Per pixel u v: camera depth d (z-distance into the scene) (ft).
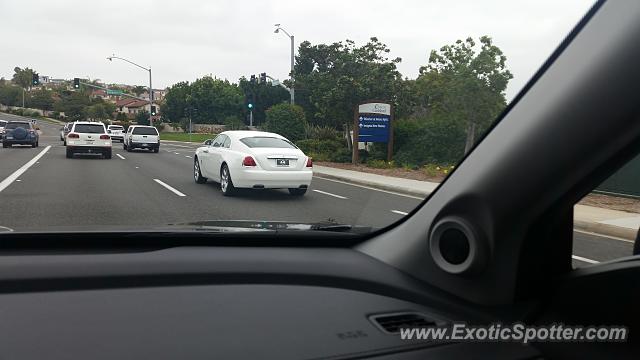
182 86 361.10
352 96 91.40
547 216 6.31
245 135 44.06
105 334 5.29
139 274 6.48
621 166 5.82
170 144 174.29
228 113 332.39
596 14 5.94
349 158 88.94
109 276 6.34
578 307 6.00
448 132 69.36
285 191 46.80
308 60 226.38
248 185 40.37
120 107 517.96
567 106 5.92
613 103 5.57
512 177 6.30
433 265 7.11
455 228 6.69
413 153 79.10
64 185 44.98
